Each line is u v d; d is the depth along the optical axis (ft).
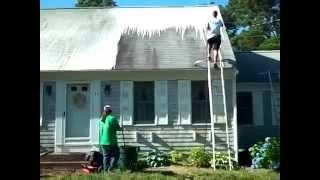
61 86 59.72
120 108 59.47
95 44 64.85
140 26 67.97
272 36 153.48
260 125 68.95
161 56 61.62
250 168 52.29
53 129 59.16
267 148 52.60
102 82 59.77
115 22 68.95
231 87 59.11
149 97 59.62
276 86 69.87
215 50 57.82
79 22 69.21
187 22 68.39
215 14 57.62
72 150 58.90
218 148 58.29
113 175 41.68
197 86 59.67
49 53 62.69
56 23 69.05
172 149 58.65
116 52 62.75
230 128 58.44
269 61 75.10
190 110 59.11
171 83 59.72
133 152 47.67
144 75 59.72
